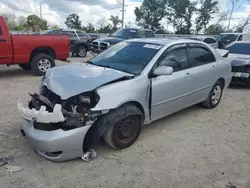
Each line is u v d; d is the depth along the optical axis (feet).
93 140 10.47
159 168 10.48
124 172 10.12
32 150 11.47
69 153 10.14
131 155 11.38
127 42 15.53
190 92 15.16
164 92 13.14
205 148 12.33
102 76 11.23
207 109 18.25
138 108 12.10
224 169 10.57
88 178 9.66
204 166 10.74
